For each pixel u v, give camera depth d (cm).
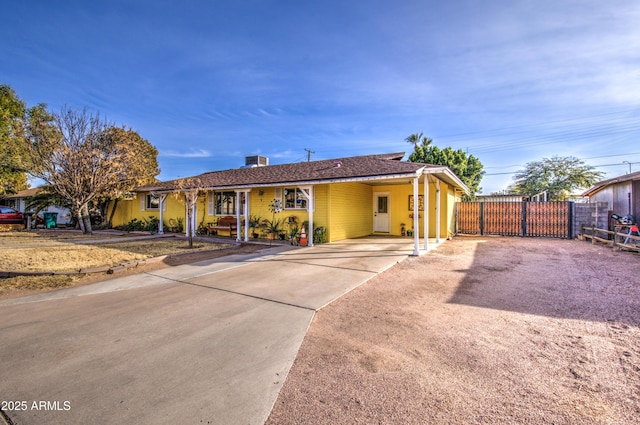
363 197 1515
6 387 267
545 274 680
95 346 348
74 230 1892
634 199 1273
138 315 448
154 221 1762
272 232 1309
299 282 632
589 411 230
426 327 396
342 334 379
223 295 547
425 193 1036
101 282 643
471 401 244
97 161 1555
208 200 1602
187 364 307
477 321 414
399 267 773
